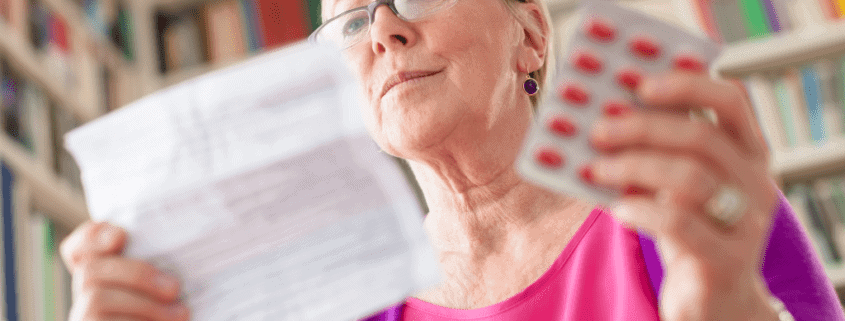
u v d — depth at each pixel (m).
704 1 2.07
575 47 0.44
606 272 0.69
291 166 0.49
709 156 0.39
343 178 0.50
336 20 0.83
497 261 0.78
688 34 0.44
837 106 1.88
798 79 1.94
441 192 0.83
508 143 0.79
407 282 0.49
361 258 0.50
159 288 0.48
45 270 1.60
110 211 0.50
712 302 0.41
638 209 0.40
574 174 0.42
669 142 0.39
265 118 0.50
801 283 0.60
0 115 1.58
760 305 0.43
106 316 0.47
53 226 1.73
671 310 0.43
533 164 0.42
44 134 1.76
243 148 0.49
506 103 0.79
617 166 0.40
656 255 0.64
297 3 2.33
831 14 1.98
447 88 0.75
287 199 0.49
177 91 0.51
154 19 2.55
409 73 0.75
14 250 1.49
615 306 0.66
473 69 0.76
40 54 1.82
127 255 0.49
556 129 0.43
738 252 0.40
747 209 0.40
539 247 0.76
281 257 0.50
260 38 2.35
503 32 0.81
